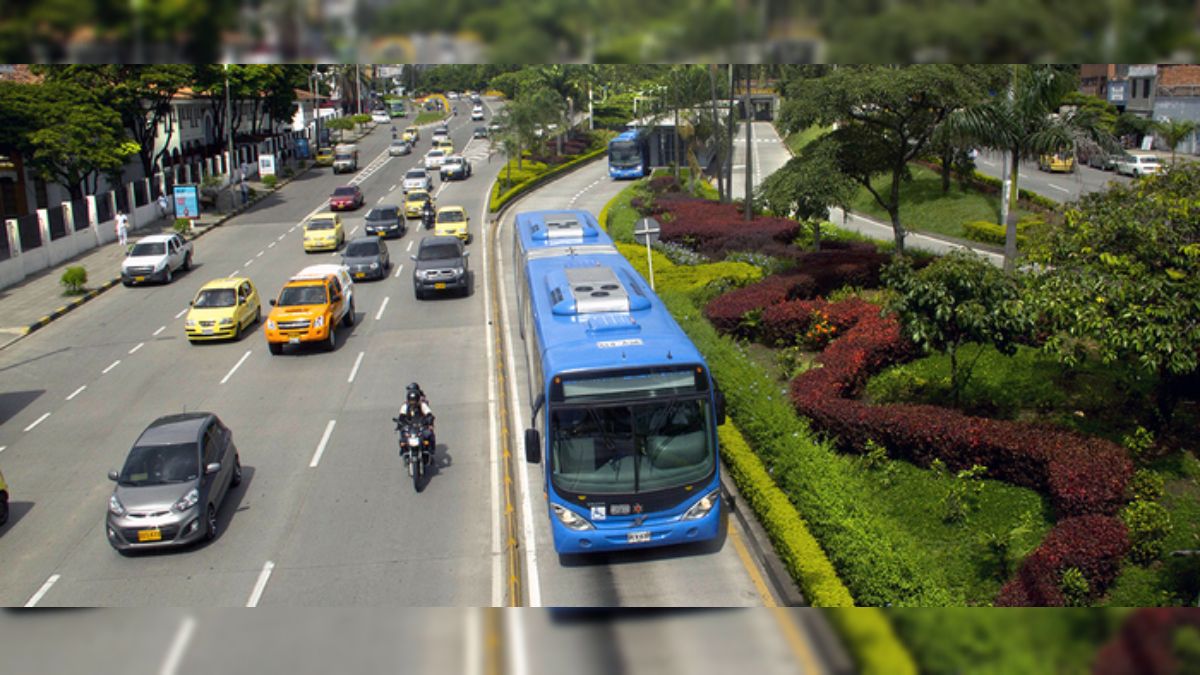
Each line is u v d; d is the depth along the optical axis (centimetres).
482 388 1972
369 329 2545
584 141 7794
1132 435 1309
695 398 1145
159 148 5344
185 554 1264
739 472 1307
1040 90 2017
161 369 2238
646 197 4284
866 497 1233
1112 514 1065
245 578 1184
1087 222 1334
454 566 1191
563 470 1123
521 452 1579
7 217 3950
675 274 2542
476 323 2562
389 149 7525
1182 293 1162
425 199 4644
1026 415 1433
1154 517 1034
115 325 2719
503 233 4116
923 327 1413
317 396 1969
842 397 1560
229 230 4475
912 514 1212
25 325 2694
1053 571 947
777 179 2255
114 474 1315
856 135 2294
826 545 1051
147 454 1337
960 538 1140
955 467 1288
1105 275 1225
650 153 6556
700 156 5466
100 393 2070
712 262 2853
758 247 2955
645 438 1128
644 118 6712
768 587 1096
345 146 7600
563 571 1159
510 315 2631
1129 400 1408
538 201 5050
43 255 3491
